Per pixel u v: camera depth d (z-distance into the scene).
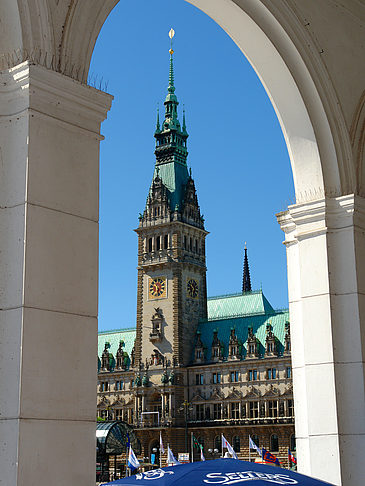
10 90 6.41
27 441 5.71
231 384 112.62
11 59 6.52
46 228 6.23
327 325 9.75
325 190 10.04
